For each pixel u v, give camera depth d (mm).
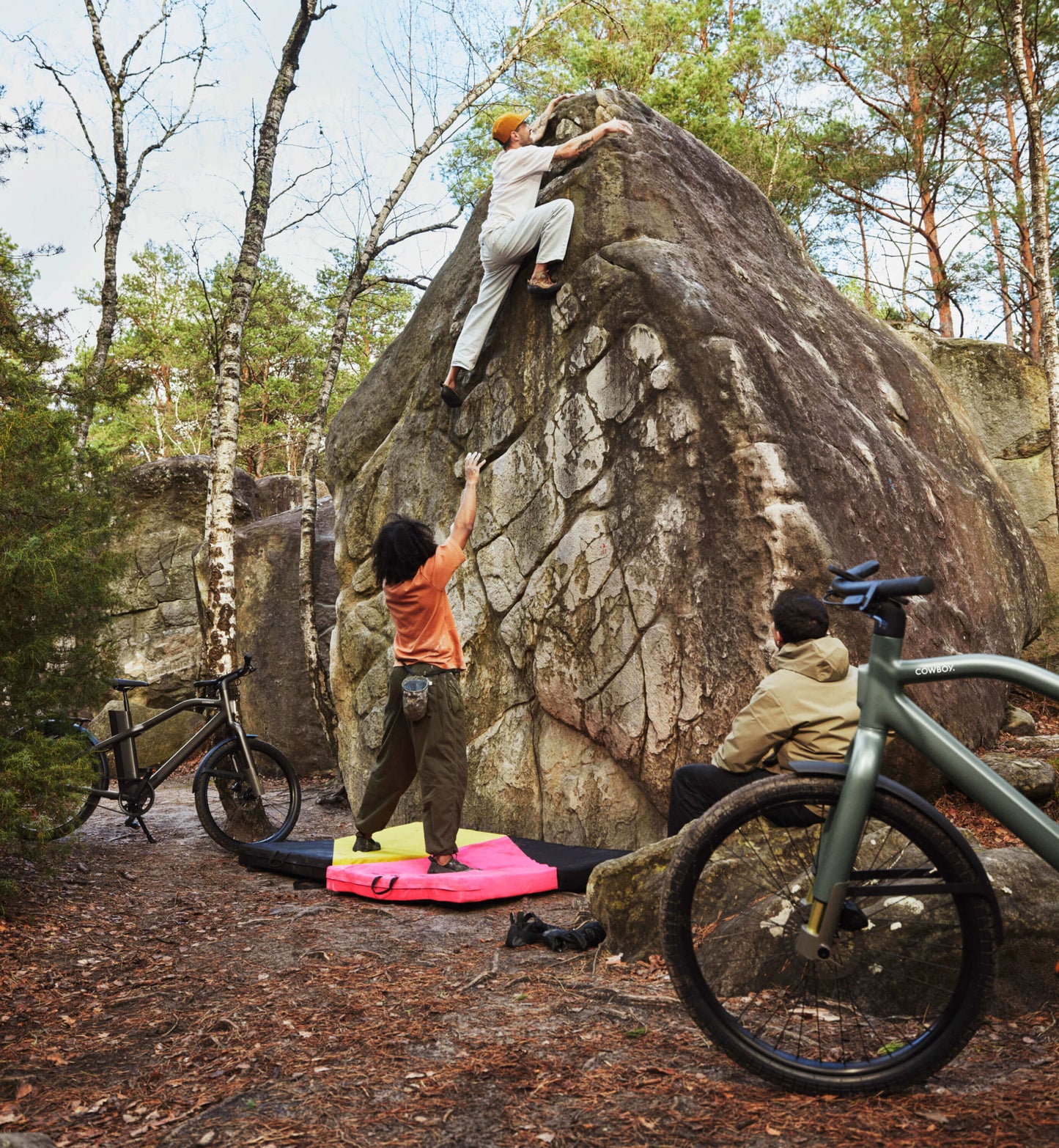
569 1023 2934
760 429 5129
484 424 6395
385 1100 2438
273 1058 2746
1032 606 7789
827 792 2510
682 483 5234
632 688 5301
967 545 6762
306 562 8797
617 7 15625
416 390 7180
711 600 5043
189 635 12281
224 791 6691
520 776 5902
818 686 3322
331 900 4828
